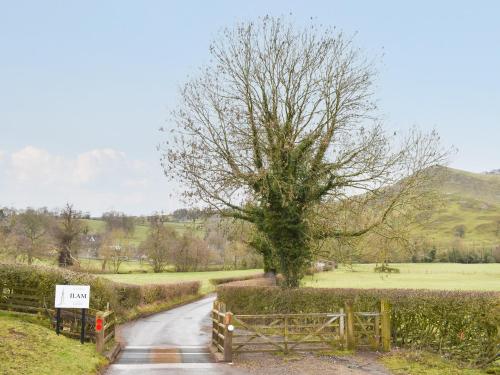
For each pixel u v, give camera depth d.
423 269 99.19
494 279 77.81
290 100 29.61
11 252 71.44
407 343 20.11
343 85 29.30
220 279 75.12
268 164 28.89
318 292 24.39
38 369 13.97
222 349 19.44
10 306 23.75
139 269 92.19
